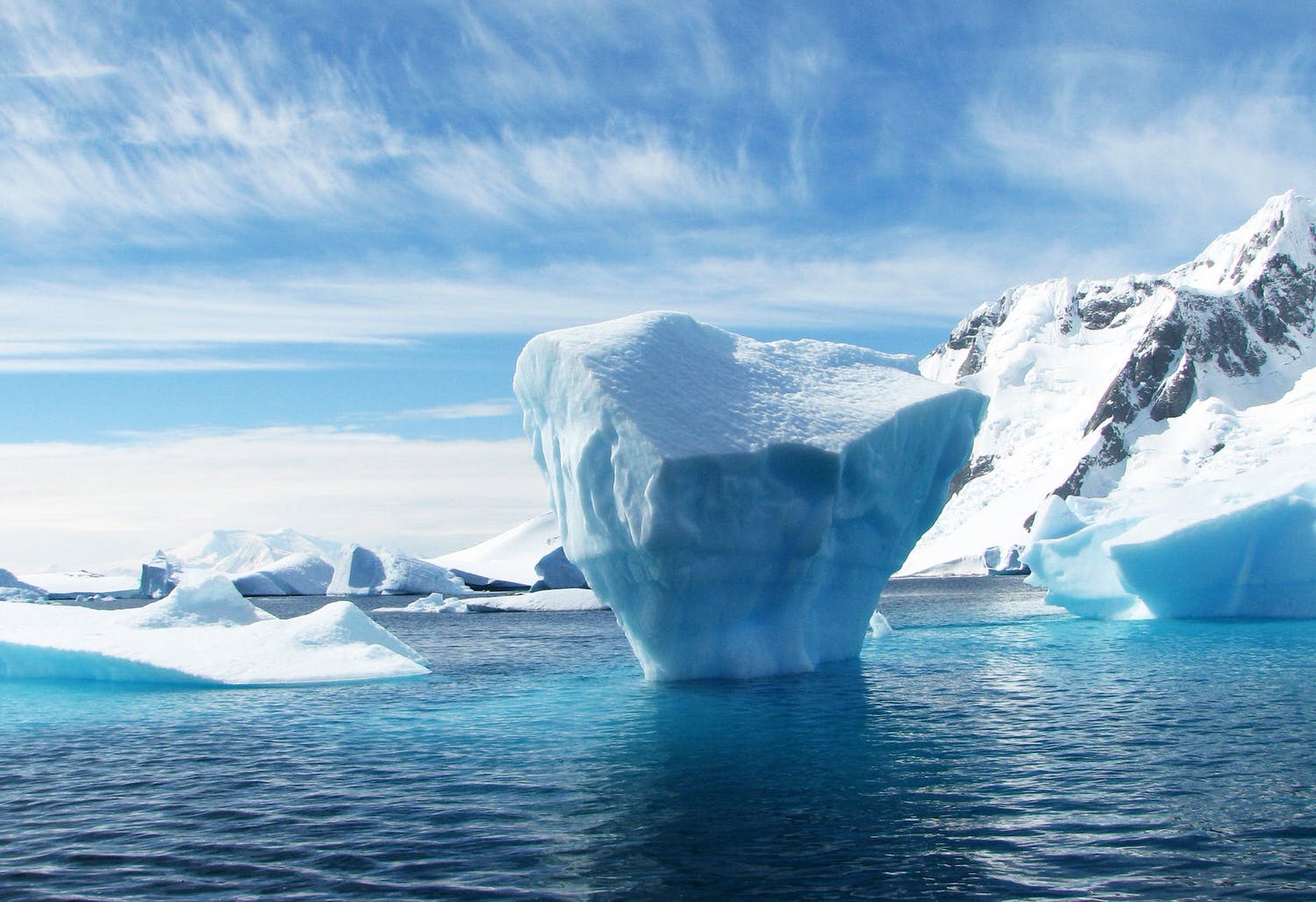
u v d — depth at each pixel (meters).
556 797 10.20
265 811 9.90
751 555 17.09
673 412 16.45
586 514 17.55
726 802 9.84
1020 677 19.25
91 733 14.58
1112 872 7.65
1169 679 18.69
